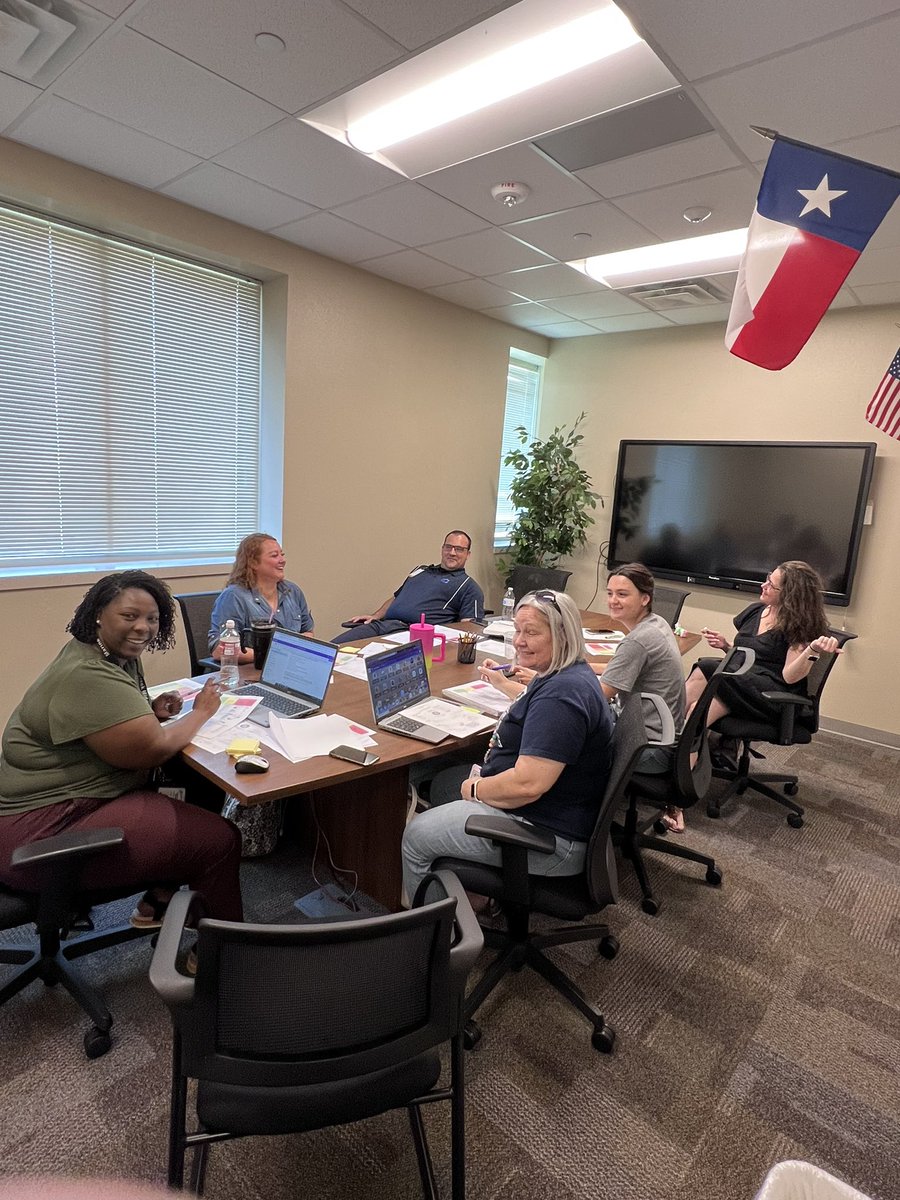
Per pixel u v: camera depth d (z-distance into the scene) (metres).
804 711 2.99
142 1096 1.43
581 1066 1.59
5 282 2.75
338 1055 0.96
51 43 1.87
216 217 3.15
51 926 1.44
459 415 4.75
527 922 1.82
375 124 2.31
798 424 4.23
